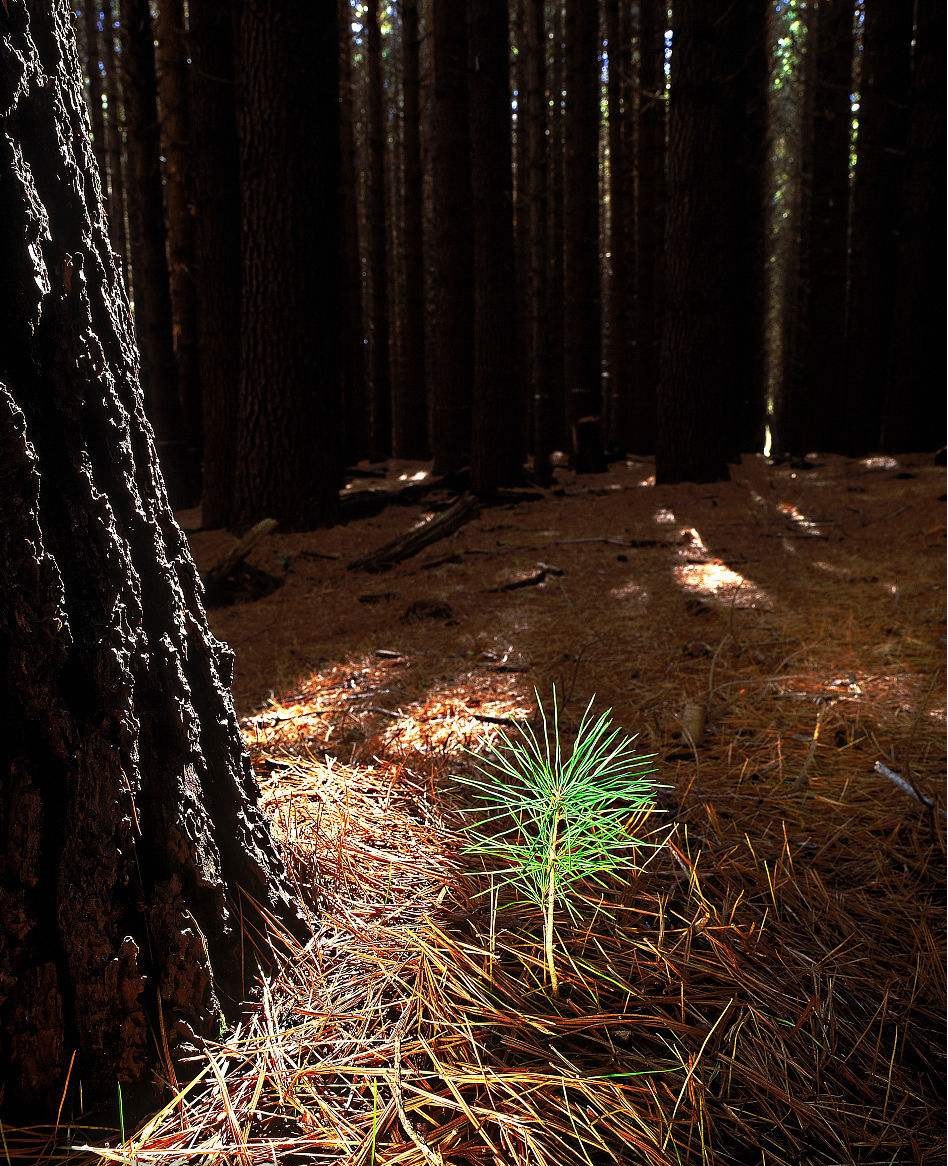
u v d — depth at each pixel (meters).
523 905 1.91
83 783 1.34
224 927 1.50
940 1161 1.32
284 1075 1.37
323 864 1.99
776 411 26.98
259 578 5.74
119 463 1.50
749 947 1.80
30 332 1.35
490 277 10.02
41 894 1.32
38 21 1.43
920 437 12.11
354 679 3.73
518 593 5.15
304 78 7.02
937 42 11.28
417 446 17.50
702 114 8.93
